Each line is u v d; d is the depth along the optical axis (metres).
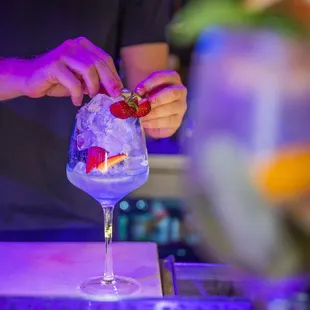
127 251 0.95
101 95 0.80
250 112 0.40
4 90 0.95
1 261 0.89
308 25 0.42
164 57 1.31
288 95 0.39
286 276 0.40
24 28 1.18
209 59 0.43
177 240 1.84
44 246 0.97
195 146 0.42
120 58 1.32
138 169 0.79
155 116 1.01
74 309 0.63
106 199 0.80
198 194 0.41
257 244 0.39
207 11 0.45
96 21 1.22
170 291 0.78
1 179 1.19
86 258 0.91
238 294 0.69
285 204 0.39
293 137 0.39
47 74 0.90
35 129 1.19
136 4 1.27
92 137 0.77
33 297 0.65
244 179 0.39
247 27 0.43
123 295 0.75
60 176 1.20
